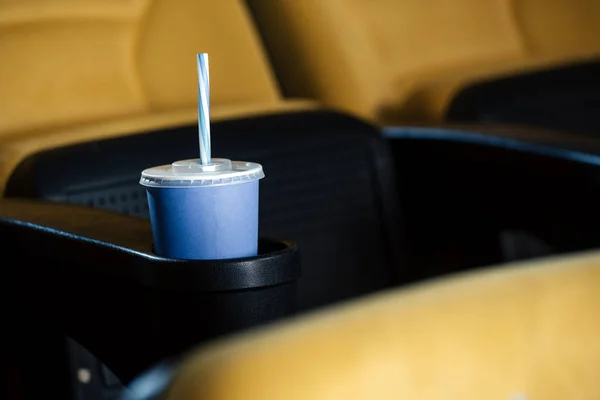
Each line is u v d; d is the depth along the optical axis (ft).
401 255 5.94
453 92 6.80
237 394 1.54
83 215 4.00
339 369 1.59
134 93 5.95
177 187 3.31
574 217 5.05
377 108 7.00
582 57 7.67
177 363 1.59
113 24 5.97
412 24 7.34
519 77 6.84
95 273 3.63
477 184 5.50
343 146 5.77
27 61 5.61
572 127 6.82
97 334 3.70
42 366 4.18
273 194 5.50
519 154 5.21
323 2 6.83
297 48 6.93
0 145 5.31
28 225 3.90
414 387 1.62
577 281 1.77
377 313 1.66
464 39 7.65
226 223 3.36
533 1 8.41
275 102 6.16
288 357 1.58
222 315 3.33
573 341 1.74
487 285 1.74
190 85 6.16
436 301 1.69
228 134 5.40
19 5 5.64
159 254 3.43
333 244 5.72
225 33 6.33
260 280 3.35
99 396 4.52
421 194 5.86
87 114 5.72
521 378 1.70
